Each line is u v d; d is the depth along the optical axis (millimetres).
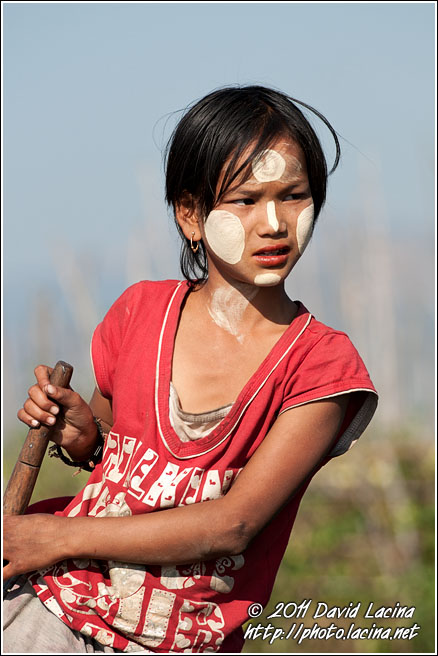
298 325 4055
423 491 10938
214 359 4031
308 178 4027
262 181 3873
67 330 14586
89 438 4352
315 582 9633
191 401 3975
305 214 3975
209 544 3789
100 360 4336
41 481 11672
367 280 13070
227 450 3920
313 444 3912
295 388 3947
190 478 3879
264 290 4039
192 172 4027
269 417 3953
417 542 10211
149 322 4207
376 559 10070
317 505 11227
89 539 3836
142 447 3984
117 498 4020
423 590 9289
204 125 3975
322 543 10383
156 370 4047
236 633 4250
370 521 10586
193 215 4152
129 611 3906
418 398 13047
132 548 3803
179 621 3930
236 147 3875
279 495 3859
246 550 4035
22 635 3918
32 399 4211
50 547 3863
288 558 10188
